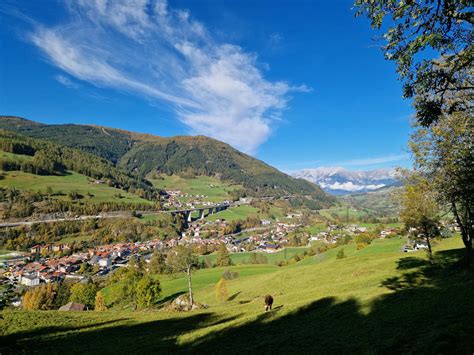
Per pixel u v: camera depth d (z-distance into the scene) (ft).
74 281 448.65
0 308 51.13
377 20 30.42
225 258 503.20
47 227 650.43
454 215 95.55
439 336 43.52
